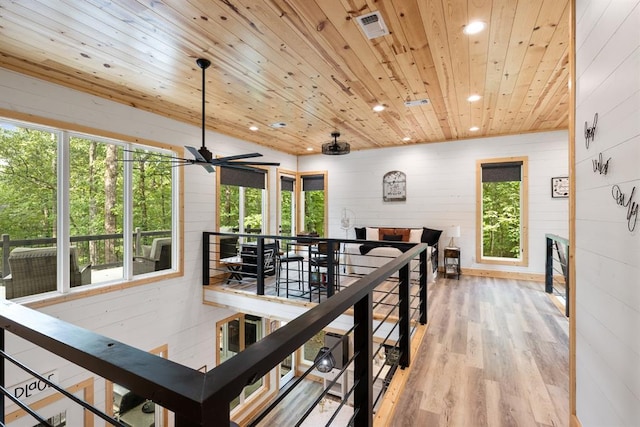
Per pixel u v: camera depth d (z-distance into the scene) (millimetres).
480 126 5328
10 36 2514
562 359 2605
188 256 4836
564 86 3543
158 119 4449
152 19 2291
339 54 2803
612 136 1312
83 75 3250
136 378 594
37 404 3176
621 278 1245
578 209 1725
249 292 4672
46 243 3420
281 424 5277
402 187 6812
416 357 2656
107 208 3969
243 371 597
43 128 3365
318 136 5988
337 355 5562
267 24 2357
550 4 2127
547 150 5605
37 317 855
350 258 5555
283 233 7473
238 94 3775
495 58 2893
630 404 1182
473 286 5160
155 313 4355
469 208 6207
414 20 2312
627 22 1180
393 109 4367
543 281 5539
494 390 2180
